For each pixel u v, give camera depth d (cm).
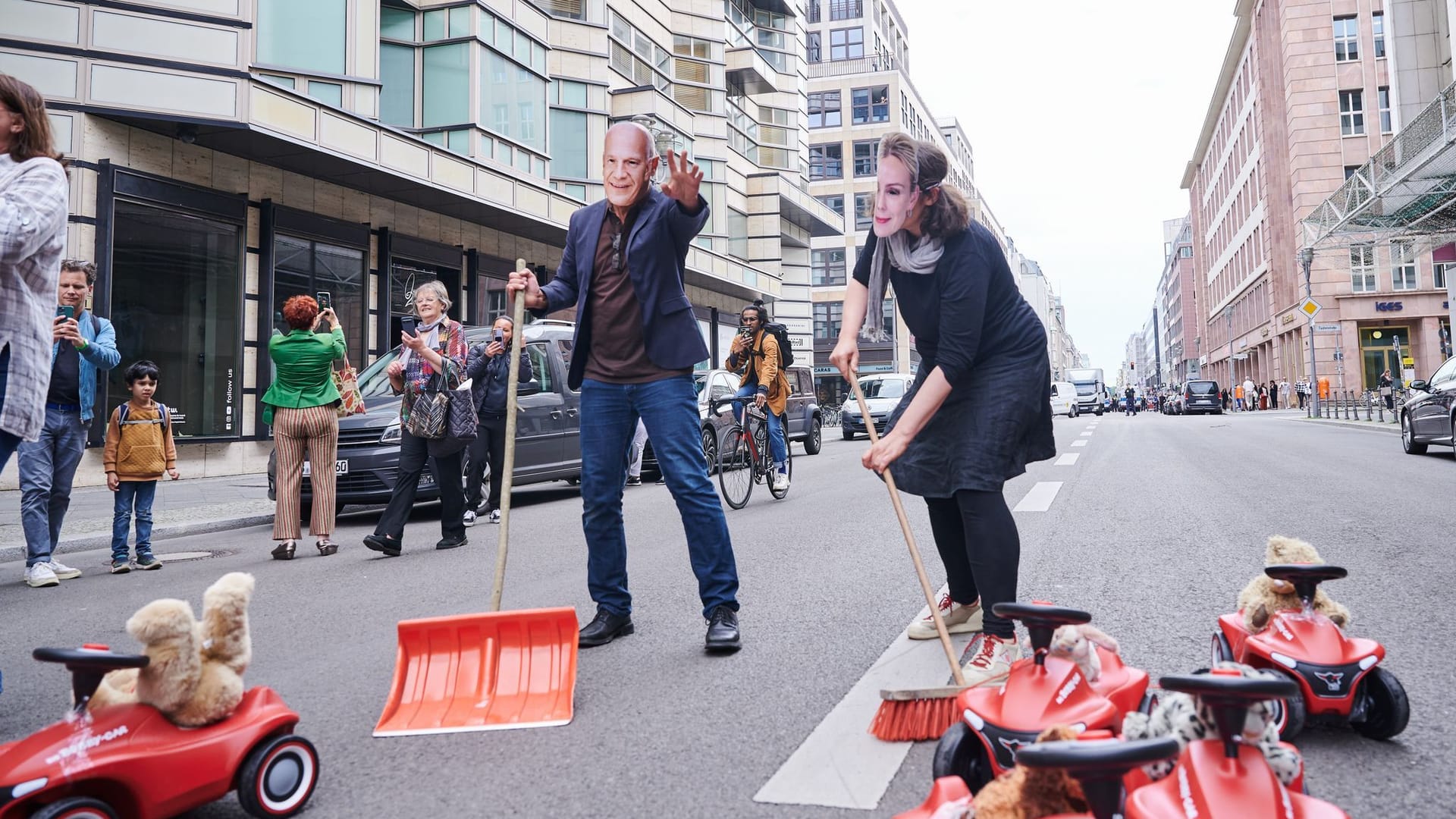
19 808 173
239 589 216
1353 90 4169
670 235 359
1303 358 4356
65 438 582
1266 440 1759
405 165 1605
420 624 290
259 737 208
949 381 286
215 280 1427
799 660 331
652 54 2762
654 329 356
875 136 6094
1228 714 143
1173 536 587
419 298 648
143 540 623
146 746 189
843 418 2427
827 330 5981
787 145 3584
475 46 1792
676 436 357
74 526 806
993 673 264
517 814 211
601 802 216
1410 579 444
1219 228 7388
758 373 901
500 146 1866
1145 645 330
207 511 925
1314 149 4169
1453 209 2081
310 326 658
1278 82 4838
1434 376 1317
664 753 245
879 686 293
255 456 1477
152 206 1334
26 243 274
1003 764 188
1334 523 635
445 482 660
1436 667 302
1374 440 1719
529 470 934
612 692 300
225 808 220
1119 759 121
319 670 343
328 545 660
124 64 1259
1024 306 312
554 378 991
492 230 2023
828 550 582
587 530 370
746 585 476
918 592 443
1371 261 4038
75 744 180
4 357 285
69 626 441
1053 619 196
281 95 1387
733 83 3309
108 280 1253
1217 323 7712
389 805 218
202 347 1405
